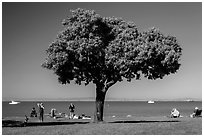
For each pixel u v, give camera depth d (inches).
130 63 1576.0
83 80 1749.5
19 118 2187.5
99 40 1606.8
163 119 1995.6
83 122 1770.4
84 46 1584.6
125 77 1663.4
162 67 1660.9
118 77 1697.8
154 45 1592.0
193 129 1301.7
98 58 1657.2
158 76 1691.7
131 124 1489.9
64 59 1622.8
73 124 1585.9
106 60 1641.2
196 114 2269.9
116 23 1708.9
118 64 1590.8
